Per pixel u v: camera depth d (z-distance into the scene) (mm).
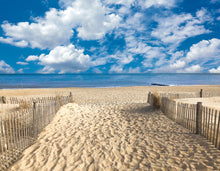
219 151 3570
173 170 3031
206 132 4344
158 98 8094
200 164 3137
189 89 21672
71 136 4832
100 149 3990
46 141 4504
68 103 8477
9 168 3293
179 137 4559
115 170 3154
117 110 8156
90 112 7734
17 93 17422
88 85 34812
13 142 3680
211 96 11859
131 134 4945
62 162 3477
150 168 3141
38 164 3418
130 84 37688
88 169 3221
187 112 5348
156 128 5422
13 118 3709
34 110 4672
